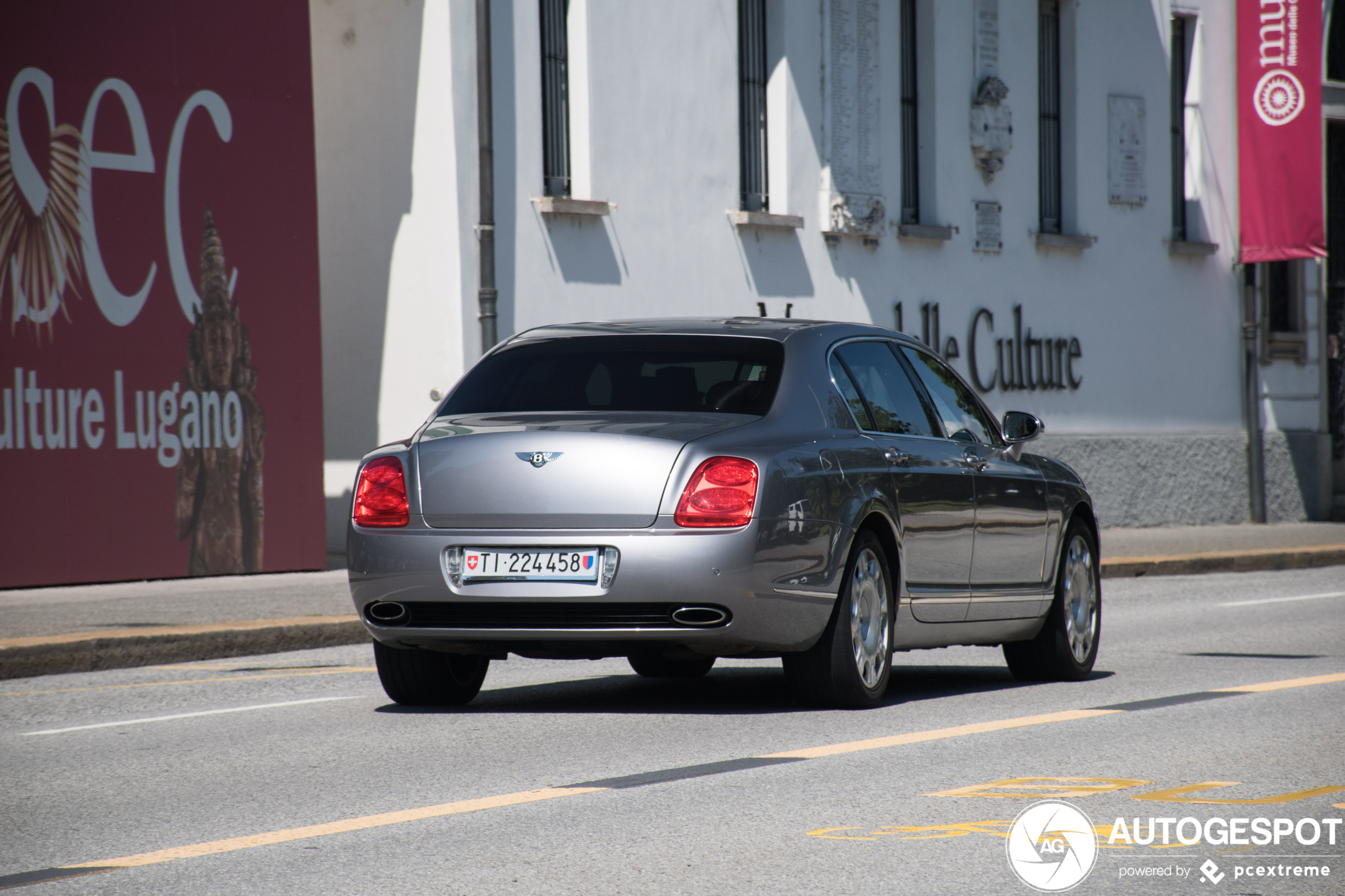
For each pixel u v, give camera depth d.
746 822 17.08
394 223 54.41
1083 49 75.06
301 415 50.19
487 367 26.20
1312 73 77.44
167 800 18.75
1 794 19.25
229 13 48.78
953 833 16.62
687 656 23.75
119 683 30.64
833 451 24.59
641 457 23.14
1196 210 79.81
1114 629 39.50
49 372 45.03
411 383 54.16
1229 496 80.44
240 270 48.97
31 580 44.59
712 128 61.25
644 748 21.72
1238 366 81.31
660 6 59.50
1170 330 78.38
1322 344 83.94
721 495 22.97
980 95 70.56
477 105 52.88
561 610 23.12
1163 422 78.00
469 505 23.62
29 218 44.78
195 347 47.97
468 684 26.42
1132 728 23.36
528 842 16.22
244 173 49.09
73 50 45.72
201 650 34.81
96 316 46.00
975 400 29.64
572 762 20.78
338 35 55.19
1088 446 74.56
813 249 64.69
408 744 22.41
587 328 26.86
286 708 26.55
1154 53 77.94
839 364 26.12
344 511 55.28
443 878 14.79
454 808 17.91
